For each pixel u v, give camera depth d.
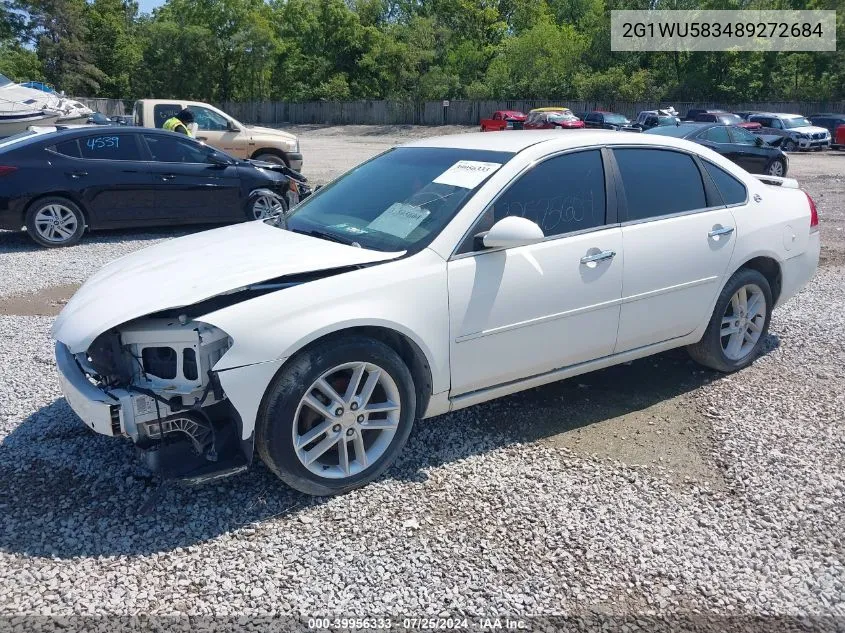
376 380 3.50
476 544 3.18
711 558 3.12
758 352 5.30
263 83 61.72
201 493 3.52
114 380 3.28
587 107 50.75
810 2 50.22
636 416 4.46
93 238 10.18
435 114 53.50
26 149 9.20
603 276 4.13
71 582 2.89
